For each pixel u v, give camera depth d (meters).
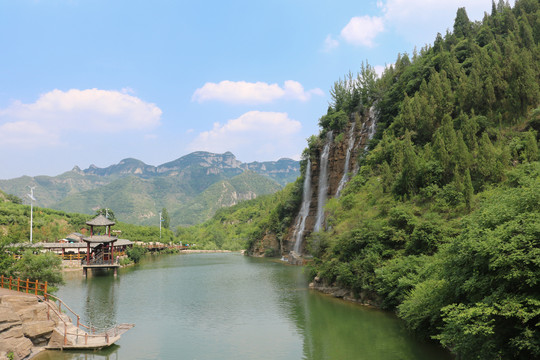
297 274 75.38
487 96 60.34
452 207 44.56
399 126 77.25
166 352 29.06
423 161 53.75
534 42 68.88
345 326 34.62
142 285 62.81
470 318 18.41
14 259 44.38
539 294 16.58
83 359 27.30
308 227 101.56
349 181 84.56
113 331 34.28
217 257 128.75
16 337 26.31
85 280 69.19
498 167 45.28
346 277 45.06
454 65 76.75
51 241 111.31
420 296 26.47
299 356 27.69
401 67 104.62
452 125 57.12
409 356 26.36
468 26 95.75
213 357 27.94
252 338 32.44
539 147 47.34
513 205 20.44
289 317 39.12
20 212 129.62
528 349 16.05
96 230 140.38
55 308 32.75
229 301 48.47
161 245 153.50
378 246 42.66
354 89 110.25
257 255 132.75
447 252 22.81
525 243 17.19
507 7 92.62
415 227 39.06
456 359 23.47
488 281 18.44
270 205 194.38
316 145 108.06
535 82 55.16
